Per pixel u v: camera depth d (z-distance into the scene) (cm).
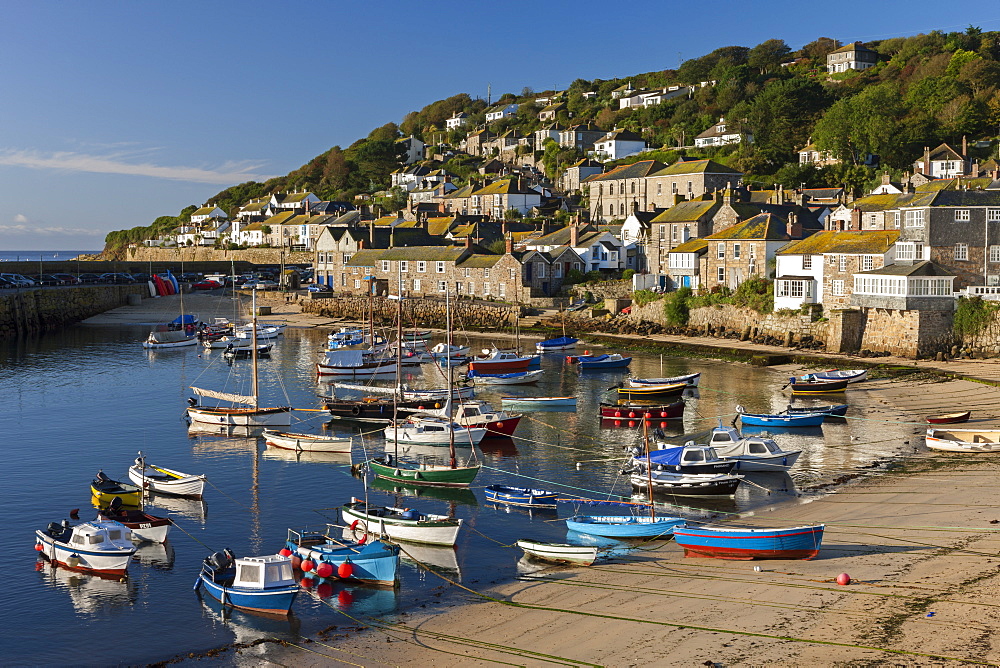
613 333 10900
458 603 3178
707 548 3531
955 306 8175
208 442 5859
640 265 13388
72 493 4628
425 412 6350
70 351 10325
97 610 3192
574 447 5669
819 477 4741
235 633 2992
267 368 9156
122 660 2817
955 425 5731
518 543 3669
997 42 19200
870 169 15075
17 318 11794
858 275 8800
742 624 2788
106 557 3506
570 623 2914
